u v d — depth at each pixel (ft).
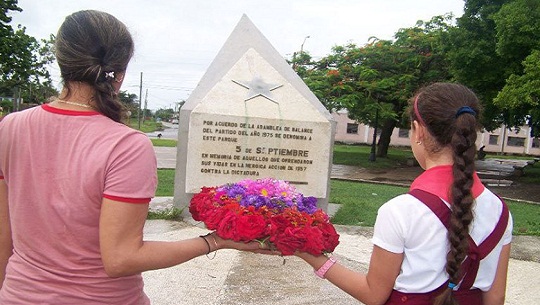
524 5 43.73
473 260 5.00
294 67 70.95
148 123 222.69
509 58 47.70
